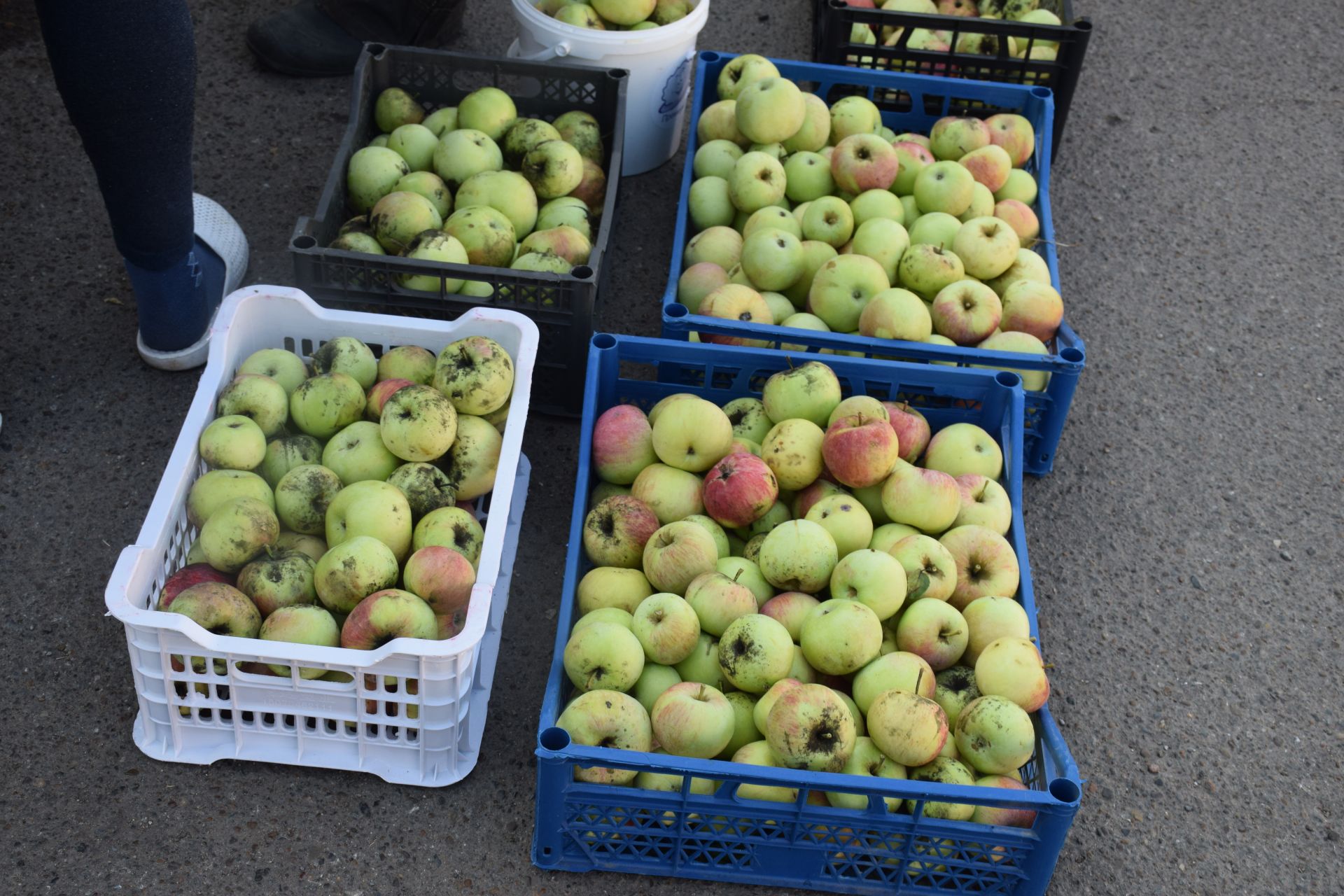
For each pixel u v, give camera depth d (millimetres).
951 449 1689
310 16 2217
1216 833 1602
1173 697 1698
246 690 1487
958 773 1479
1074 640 1735
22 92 2143
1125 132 2330
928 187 1923
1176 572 1804
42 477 1742
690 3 2135
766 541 1596
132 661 1482
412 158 1908
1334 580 1812
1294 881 1578
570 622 1567
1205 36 2518
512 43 2338
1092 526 1837
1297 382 2010
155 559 1500
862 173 1931
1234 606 1778
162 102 1587
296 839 1521
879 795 1416
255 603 1502
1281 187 2270
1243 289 2117
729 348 1729
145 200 1662
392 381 1653
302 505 1564
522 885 1512
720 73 2111
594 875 1521
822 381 1688
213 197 2041
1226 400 1980
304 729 1527
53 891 1475
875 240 1867
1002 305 1855
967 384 1729
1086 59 2451
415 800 1552
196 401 1602
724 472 1630
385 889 1502
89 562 1684
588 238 1878
